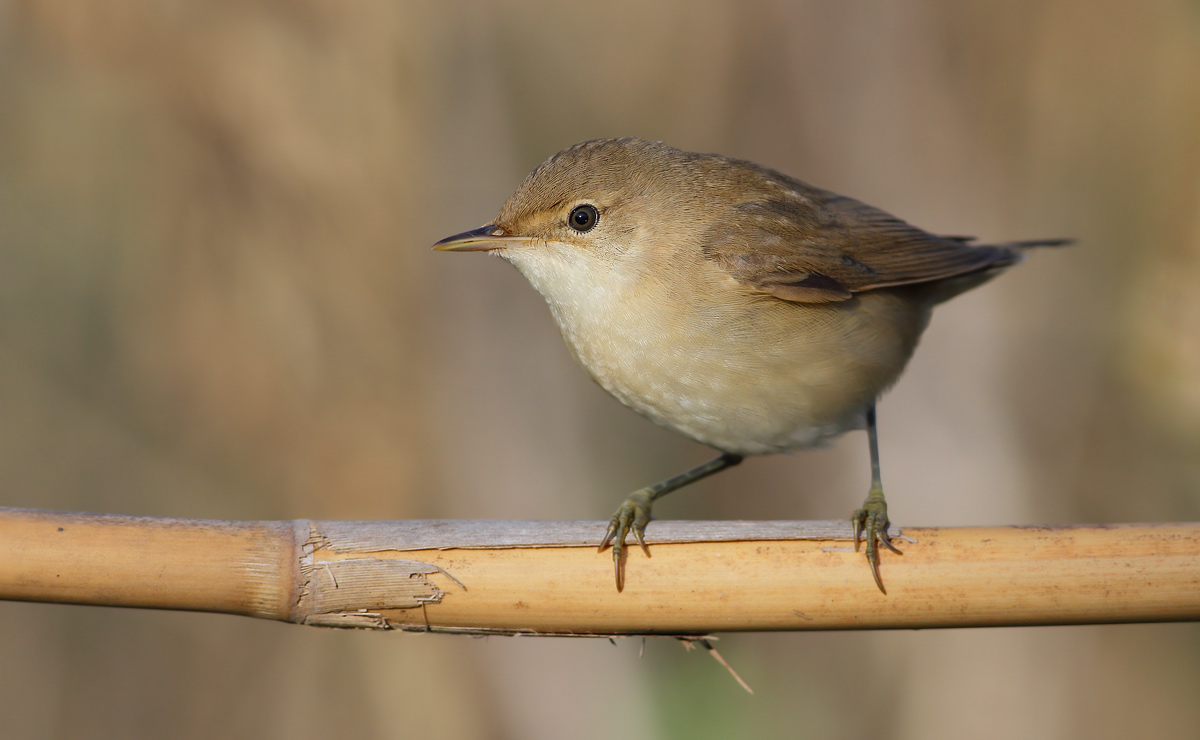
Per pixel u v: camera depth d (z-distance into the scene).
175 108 11.57
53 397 11.58
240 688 11.00
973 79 11.13
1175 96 11.57
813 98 11.36
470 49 11.78
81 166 11.75
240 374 11.50
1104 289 11.52
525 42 12.13
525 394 11.36
